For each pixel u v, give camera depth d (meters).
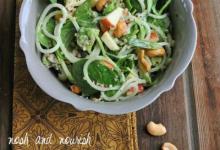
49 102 0.53
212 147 0.56
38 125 0.52
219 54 0.60
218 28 0.61
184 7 0.51
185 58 0.49
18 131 0.52
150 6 0.52
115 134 0.53
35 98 0.53
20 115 0.52
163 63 0.52
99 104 0.47
